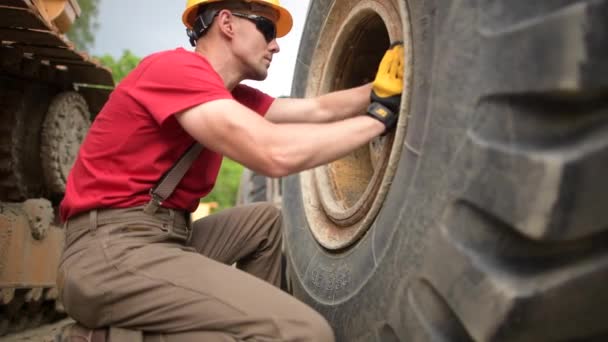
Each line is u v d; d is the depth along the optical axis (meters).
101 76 5.87
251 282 1.98
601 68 1.08
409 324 1.56
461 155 1.36
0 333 4.80
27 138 5.36
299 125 1.96
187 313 1.94
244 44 2.24
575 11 1.10
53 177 5.51
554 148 1.15
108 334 2.04
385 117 1.97
